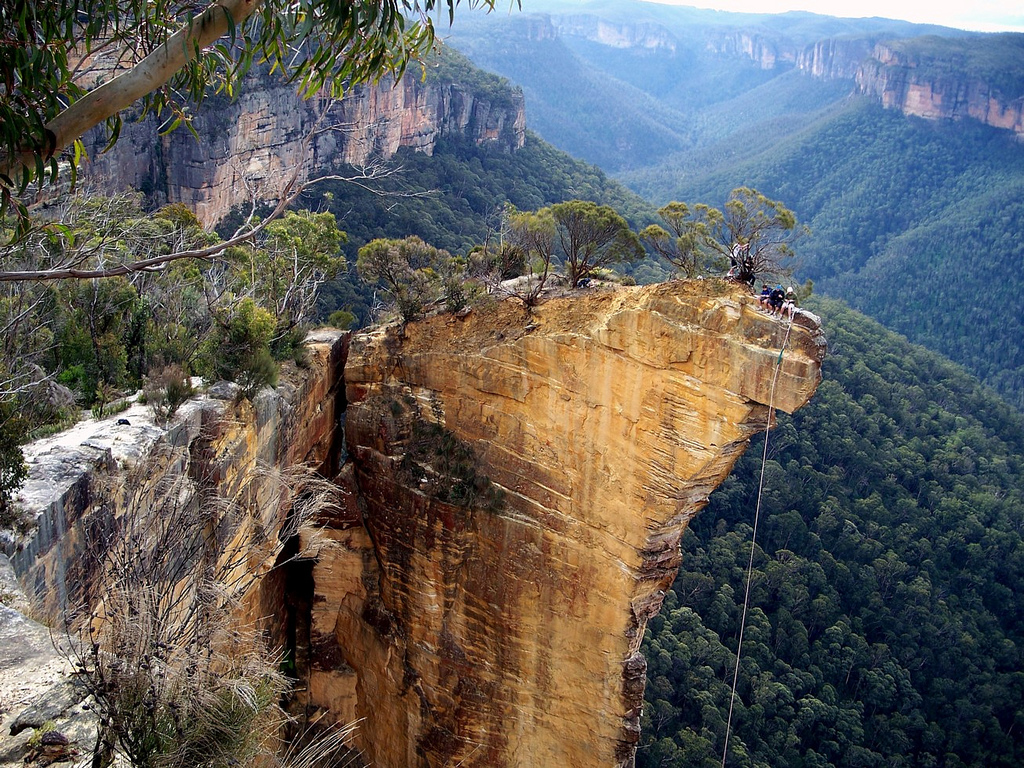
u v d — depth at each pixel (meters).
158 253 27.30
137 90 10.36
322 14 10.64
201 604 11.88
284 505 23.55
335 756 29.09
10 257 20.44
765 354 21.14
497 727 27.33
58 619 13.34
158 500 14.89
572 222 27.17
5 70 9.55
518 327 26.12
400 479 27.52
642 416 23.36
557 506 25.50
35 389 18.06
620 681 25.08
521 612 26.45
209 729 9.56
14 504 13.10
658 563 24.23
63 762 8.45
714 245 24.19
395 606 28.50
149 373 20.44
